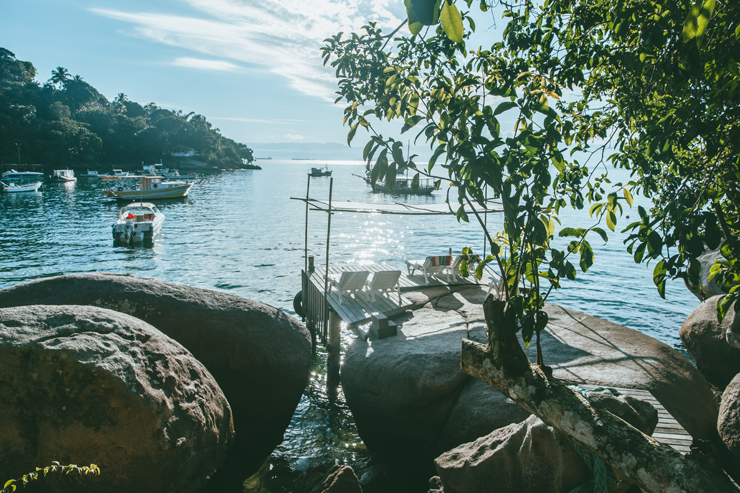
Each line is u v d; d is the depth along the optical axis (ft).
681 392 20.11
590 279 59.16
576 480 11.18
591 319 28.76
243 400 20.80
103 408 12.72
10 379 12.53
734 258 7.13
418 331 28.27
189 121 547.49
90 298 19.76
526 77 8.94
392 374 22.31
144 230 84.23
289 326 23.07
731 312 28.37
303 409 26.91
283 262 68.80
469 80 7.99
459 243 88.33
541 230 6.81
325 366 33.06
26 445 12.45
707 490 5.91
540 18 12.28
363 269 43.37
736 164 8.25
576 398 7.54
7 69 506.48
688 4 6.98
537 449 11.94
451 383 20.74
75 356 12.74
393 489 19.63
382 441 22.13
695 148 11.18
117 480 12.79
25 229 95.25
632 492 12.17
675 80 7.75
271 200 179.01
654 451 6.56
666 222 6.89
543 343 24.82
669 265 6.53
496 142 6.56
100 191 199.21
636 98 11.18
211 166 525.75
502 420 18.33
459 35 4.67
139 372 13.55
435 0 4.68
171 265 65.92
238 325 21.17
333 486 14.97
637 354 23.09
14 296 19.48
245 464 21.11
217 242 85.87
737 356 27.14
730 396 18.37
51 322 13.70
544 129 6.86
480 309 32.58
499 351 8.06
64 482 12.50
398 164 6.39
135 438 12.87
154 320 20.01
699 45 5.38
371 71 10.59
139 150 434.71
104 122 424.05
